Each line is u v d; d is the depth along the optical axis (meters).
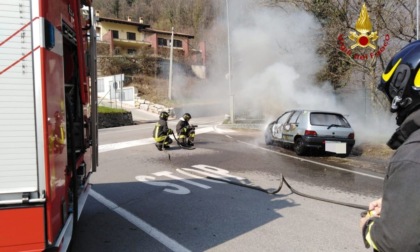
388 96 1.43
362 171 7.80
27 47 1.97
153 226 4.27
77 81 3.86
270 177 7.18
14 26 1.95
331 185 6.46
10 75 1.94
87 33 4.25
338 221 4.45
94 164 4.52
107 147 11.50
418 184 1.12
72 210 3.01
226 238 3.89
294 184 6.55
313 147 9.62
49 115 2.09
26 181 1.99
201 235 3.98
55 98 2.25
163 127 10.87
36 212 2.01
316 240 3.83
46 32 2.05
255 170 7.91
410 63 1.29
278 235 3.97
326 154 10.29
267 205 5.15
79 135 3.98
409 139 1.24
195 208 5.00
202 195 5.71
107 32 45.62
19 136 1.97
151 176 7.19
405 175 1.16
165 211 4.86
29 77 1.98
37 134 2.00
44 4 2.03
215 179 6.90
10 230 1.97
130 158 9.42
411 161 1.16
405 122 1.29
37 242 2.01
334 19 12.59
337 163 8.84
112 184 6.47
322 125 9.70
